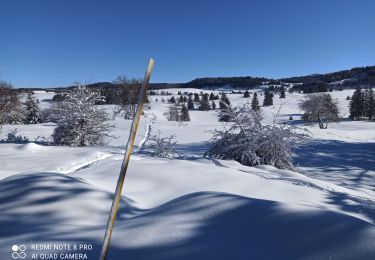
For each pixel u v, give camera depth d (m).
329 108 52.28
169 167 5.66
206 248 2.30
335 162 11.98
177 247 2.34
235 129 9.28
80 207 3.19
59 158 8.20
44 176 3.78
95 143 14.85
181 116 53.19
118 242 2.45
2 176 5.70
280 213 2.62
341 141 17.89
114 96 47.06
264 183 5.19
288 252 2.17
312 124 52.53
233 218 2.67
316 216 2.50
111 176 5.11
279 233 2.38
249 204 2.86
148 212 3.19
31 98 48.00
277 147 8.78
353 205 4.68
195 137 21.53
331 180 8.95
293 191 4.94
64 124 14.25
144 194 4.33
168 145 9.44
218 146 9.28
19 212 3.04
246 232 2.45
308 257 2.09
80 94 14.75
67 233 2.64
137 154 9.39
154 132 25.02
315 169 10.63
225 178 5.21
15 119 34.09
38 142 15.56
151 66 1.63
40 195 3.30
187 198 3.14
